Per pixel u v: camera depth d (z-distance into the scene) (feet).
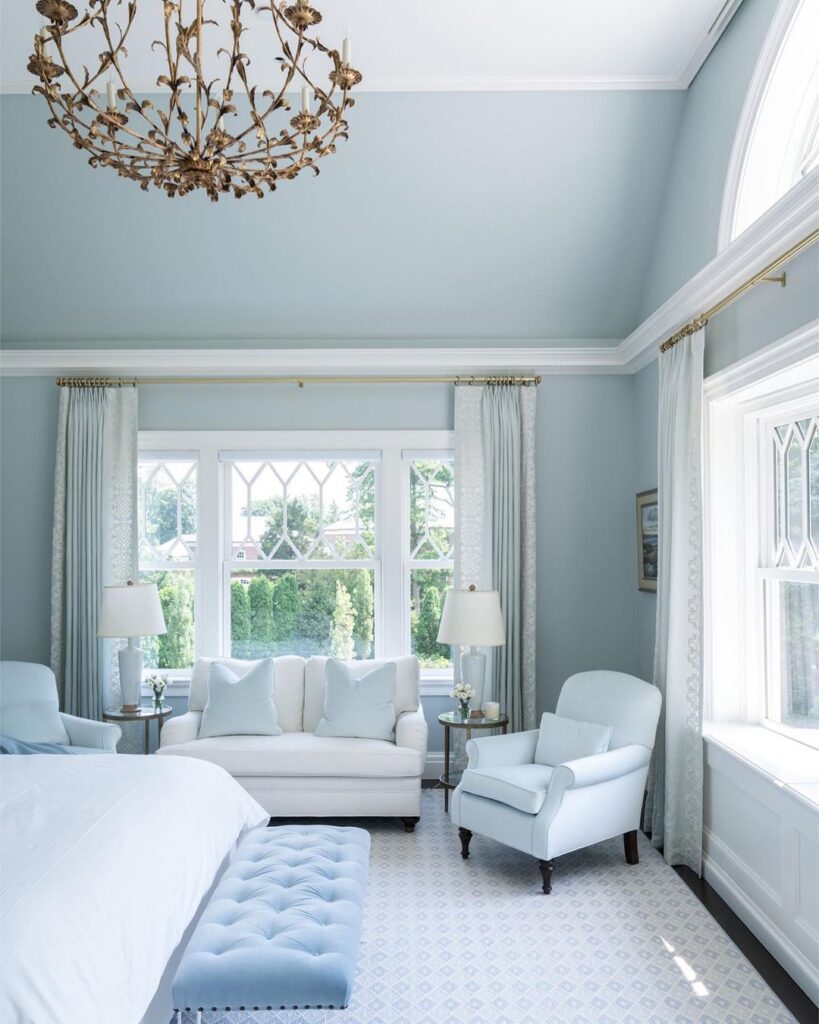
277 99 6.89
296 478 18.39
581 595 17.92
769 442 12.71
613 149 14.78
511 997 9.30
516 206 15.61
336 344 17.70
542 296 17.08
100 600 17.33
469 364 17.38
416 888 12.35
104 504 17.47
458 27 12.36
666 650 13.98
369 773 14.60
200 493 18.06
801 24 10.48
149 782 9.74
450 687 17.85
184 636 18.29
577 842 12.34
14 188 15.39
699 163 13.66
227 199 15.48
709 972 9.84
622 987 9.50
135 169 7.30
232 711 15.53
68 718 14.89
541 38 12.66
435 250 16.28
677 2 11.86
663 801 14.06
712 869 12.39
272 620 18.33
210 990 7.04
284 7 6.59
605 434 17.98
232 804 10.62
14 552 17.92
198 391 18.06
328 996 7.06
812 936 9.28
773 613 12.66
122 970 6.73
